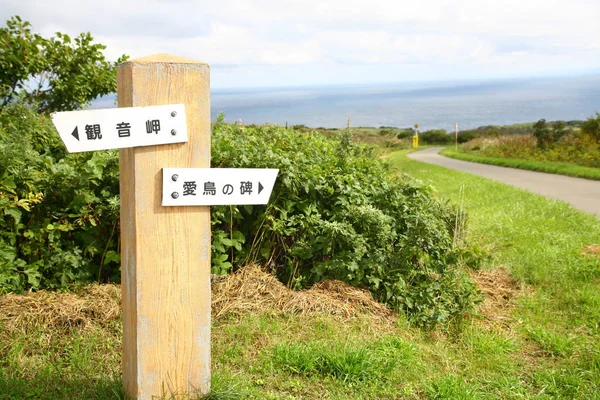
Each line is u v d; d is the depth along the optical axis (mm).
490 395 3297
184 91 2510
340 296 4355
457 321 4387
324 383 3250
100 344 3525
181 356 2701
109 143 2393
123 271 2680
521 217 9516
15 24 8203
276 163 4695
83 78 8773
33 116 5672
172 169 2510
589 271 5961
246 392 2986
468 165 27047
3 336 3455
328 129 11102
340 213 4832
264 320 3934
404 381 3354
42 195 4176
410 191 5836
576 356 3898
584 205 11641
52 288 4199
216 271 4492
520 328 4445
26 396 2881
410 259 4809
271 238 4820
